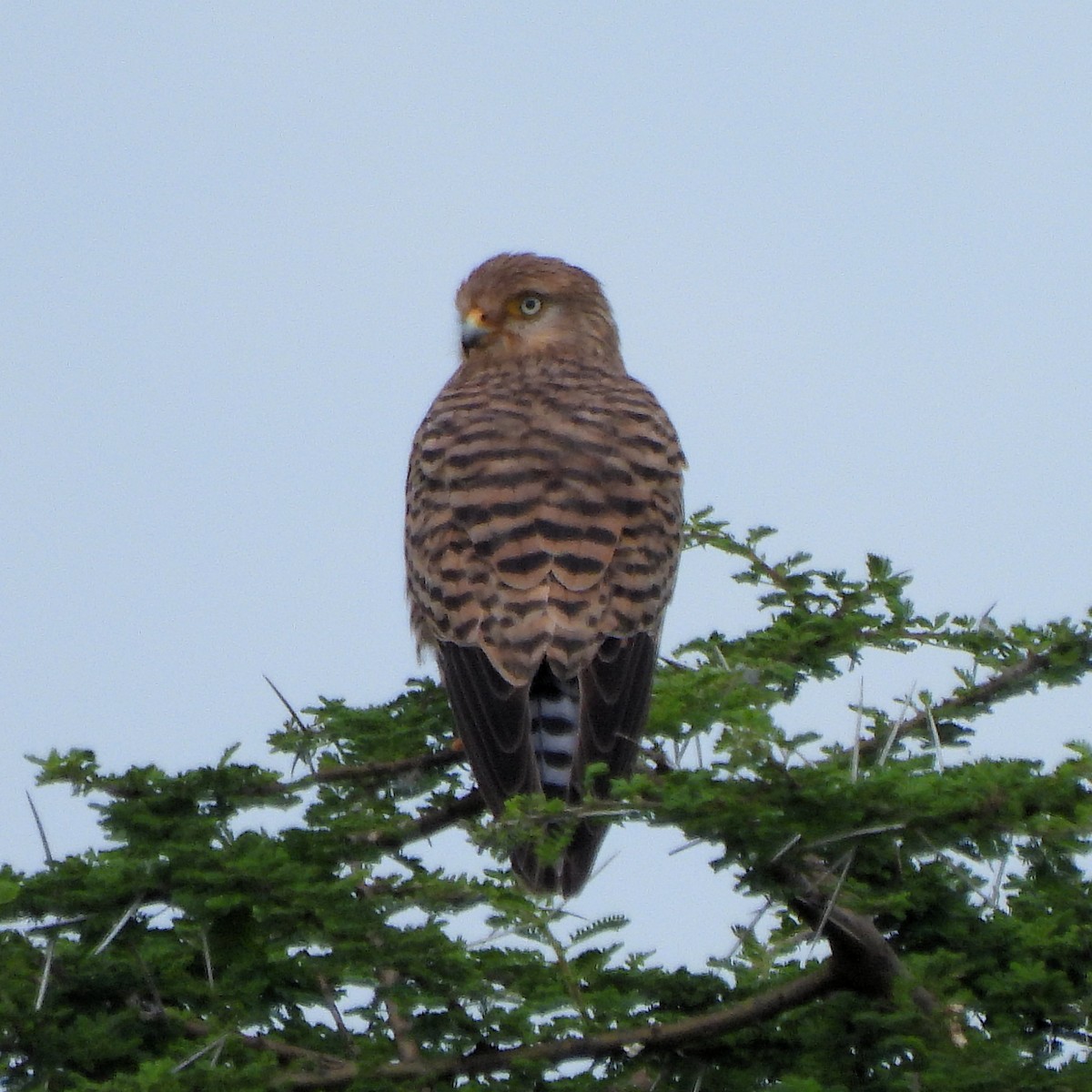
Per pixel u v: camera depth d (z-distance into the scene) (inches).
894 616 444.1
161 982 347.3
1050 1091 311.3
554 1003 337.4
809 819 309.9
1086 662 425.7
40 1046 331.6
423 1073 331.9
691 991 364.8
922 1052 324.2
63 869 335.3
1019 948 357.1
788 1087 319.0
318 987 350.3
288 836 354.0
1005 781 309.0
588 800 328.5
